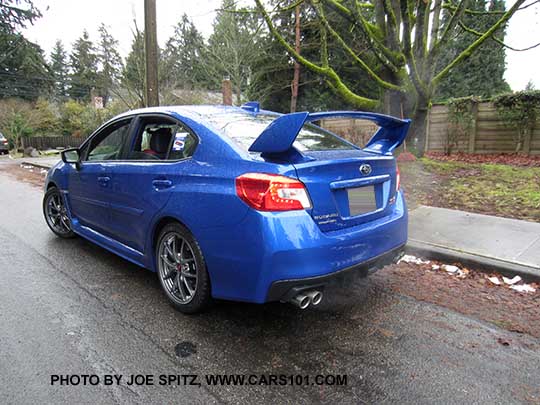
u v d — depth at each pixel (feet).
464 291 10.08
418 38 22.20
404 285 10.50
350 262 7.49
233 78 61.36
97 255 12.89
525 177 22.41
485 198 18.42
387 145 9.91
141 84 43.16
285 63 58.23
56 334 7.94
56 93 131.13
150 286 10.41
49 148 74.23
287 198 6.85
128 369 6.84
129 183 9.88
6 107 70.49
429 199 18.85
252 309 9.12
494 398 6.13
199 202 7.77
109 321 8.50
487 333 8.07
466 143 35.17
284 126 6.95
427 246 12.46
